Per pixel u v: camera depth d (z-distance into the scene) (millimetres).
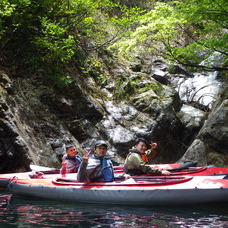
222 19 7695
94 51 13055
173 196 4445
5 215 4035
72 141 9219
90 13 11734
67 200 5012
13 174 6691
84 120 10219
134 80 12656
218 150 8672
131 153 5434
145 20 8258
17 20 9914
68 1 10617
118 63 13555
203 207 4395
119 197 4633
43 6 10484
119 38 13211
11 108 8305
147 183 4727
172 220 3719
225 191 4328
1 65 9586
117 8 16812
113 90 11906
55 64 10602
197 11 7500
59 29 9773
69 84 10367
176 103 12742
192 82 14641
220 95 10391
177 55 9086
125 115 11102
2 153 7457
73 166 6285
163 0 16828
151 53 15633
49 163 8305
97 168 5039
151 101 11703
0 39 9891
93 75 12070
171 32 8211
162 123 11234
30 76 9992
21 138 7613
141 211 4211
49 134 8969
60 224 3570
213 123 8820
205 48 8602
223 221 3652
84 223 3613
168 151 11492
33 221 3705
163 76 14617
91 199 4812
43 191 5246
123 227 3430
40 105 9547
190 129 11945
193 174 5824
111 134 10414
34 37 10398
